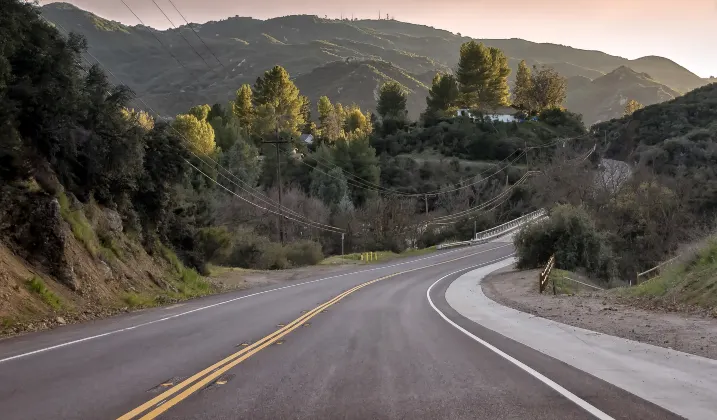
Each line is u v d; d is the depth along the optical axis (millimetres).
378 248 83062
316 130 160125
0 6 20766
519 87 159125
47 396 7039
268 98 124375
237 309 20984
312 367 9070
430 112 146500
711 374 8148
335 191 91938
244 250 57906
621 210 52938
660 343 10891
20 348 11203
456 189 99562
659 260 48875
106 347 11305
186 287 30812
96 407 6492
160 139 33094
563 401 6812
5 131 20797
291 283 39219
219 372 8602
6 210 19594
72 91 23641
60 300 18344
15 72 22578
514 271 43062
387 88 152375
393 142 129125
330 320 17109
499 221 99250
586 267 40000
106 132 26547
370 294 30078
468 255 67188
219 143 100125
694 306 15922
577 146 99562
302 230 82125
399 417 6086
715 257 18656
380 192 101062
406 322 16641
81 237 23328
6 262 17719
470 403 6703
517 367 9133
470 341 12406
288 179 97438
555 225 40906
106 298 21781
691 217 49406
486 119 137750
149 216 32844
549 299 23391
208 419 6000
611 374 8469
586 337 12297
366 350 10953
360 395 7102
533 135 130500
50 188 22828
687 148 65875
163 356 10156
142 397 6980
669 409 6430
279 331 14109
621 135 95250
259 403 6680
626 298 20703
